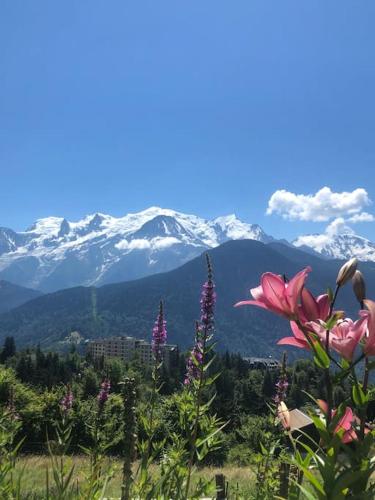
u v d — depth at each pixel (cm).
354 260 206
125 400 281
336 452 167
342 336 196
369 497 157
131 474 273
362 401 173
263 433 436
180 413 364
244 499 388
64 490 293
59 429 421
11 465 337
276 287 207
